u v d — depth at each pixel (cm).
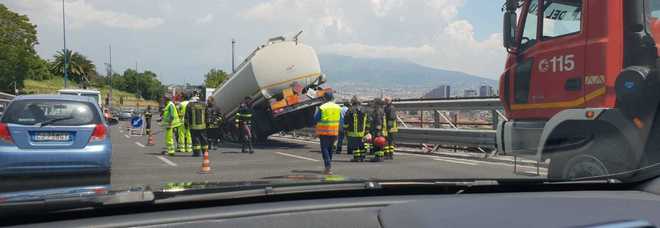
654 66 539
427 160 1177
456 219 269
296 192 321
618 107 548
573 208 296
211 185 312
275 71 1616
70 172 689
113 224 253
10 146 672
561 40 618
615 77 557
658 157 538
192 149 1267
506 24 685
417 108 1820
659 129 538
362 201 322
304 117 1680
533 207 298
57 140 700
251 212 287
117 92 12506
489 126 1473
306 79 1630
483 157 1212
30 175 657
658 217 278
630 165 535
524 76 673
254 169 935
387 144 1215
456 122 1627
